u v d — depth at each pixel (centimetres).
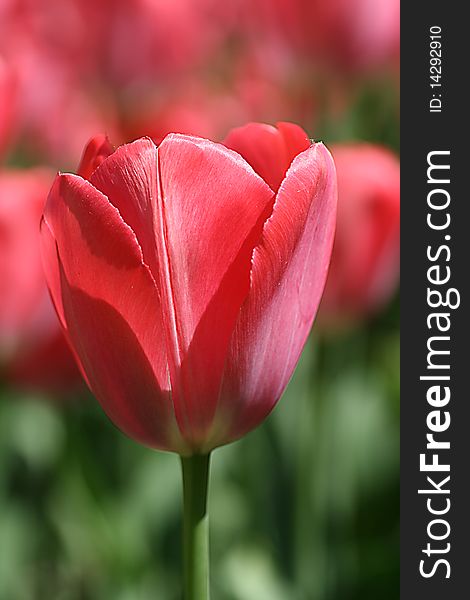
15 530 86
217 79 106
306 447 78
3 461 81
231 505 85
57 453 84
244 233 52
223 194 52
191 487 53
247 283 52
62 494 86
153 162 51
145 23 100
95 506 82
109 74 101
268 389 53
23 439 88
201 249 52
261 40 92
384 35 88
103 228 51
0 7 99
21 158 104
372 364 92
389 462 88
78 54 101
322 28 88
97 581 85
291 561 83
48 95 102
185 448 53
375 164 75
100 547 81
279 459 85
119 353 52
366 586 81
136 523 82
